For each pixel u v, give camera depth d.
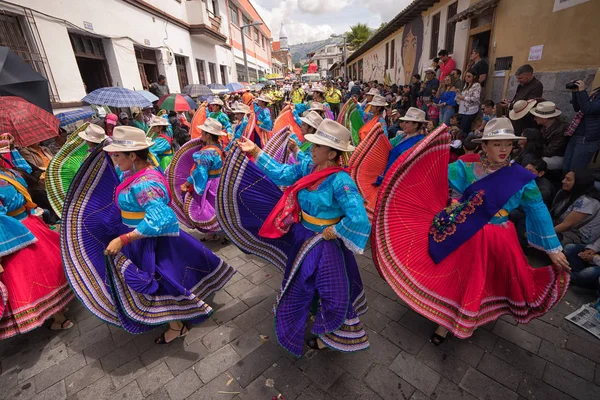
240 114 6.91
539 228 2.20
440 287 2.43
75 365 2.51
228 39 20.14
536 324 2.74
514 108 4.90
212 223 3.98
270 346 2.61
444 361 2.42
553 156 4.54
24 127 3.94
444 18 9.66
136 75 9.37
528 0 6.00
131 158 2.31
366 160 4.01
